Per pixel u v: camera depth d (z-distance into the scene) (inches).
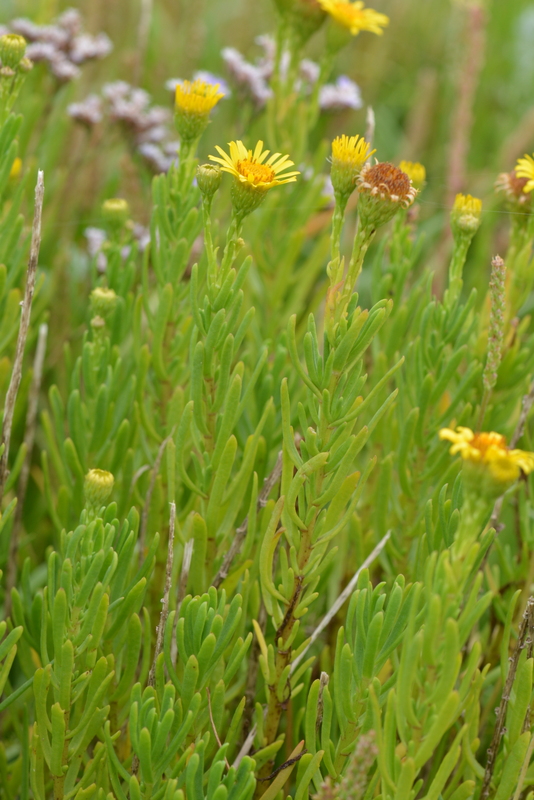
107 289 30.1
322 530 26.9
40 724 26.4
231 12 71.8
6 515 27.4
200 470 28.0
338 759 26.7
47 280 37.9
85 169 44.3
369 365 33.1
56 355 37.0
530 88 73.4
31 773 27.1
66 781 26.8
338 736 28.8
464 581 24.5
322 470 26.5
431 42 75.5
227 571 28.1
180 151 29.8
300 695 29.6
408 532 30.0
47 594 26.8
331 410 26.3
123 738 28.3
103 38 47.4
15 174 31.7
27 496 34.6
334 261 26.1
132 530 27.1
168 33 62.1
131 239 38.5
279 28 34.2
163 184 29.9
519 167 28.9
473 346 31.1
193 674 25.9
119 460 30.3
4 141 29.6
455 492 27.5
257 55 62.3
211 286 27.2
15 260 30.5
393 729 25.2
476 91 70.1
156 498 29.4
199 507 29.4
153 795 26.1
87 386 30.0
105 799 26.8
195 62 57.6
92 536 26.2
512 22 77.9
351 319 26.2
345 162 25.8
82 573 26.1
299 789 26.4
